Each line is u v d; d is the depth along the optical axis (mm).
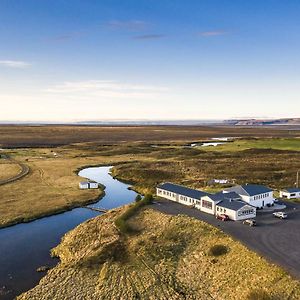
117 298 43031
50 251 60000
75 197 93625
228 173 120875
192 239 56781
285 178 112062
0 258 57188
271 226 61406
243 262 46719
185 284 45312
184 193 78000
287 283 40719
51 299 43781
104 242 57281
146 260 51375
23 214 78500
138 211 71750
